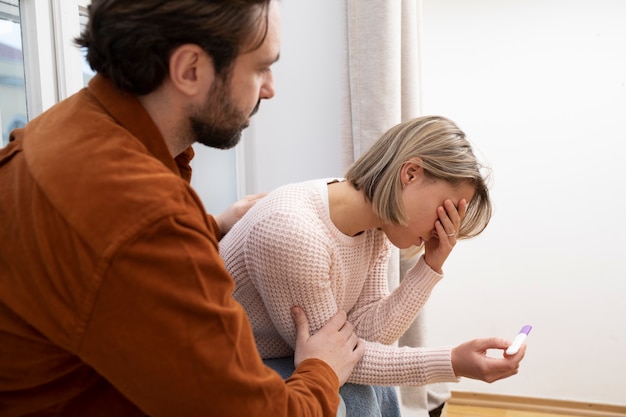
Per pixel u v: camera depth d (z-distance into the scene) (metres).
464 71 2.49
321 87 1.94
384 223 1.11
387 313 1.19
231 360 0.62
